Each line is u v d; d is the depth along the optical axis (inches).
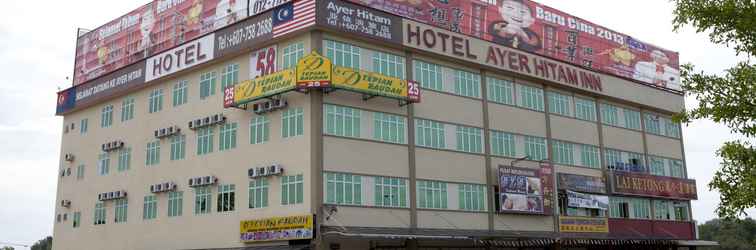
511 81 2073.1
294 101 1652.3
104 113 2266.2
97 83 2283.5
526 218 1973.4
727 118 805.2
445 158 1828.2
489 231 1840.6
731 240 4461.1
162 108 2036.2
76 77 2640.3
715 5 829.8
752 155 796.0
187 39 2244.1
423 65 1850.4
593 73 2309.3
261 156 1699.1
